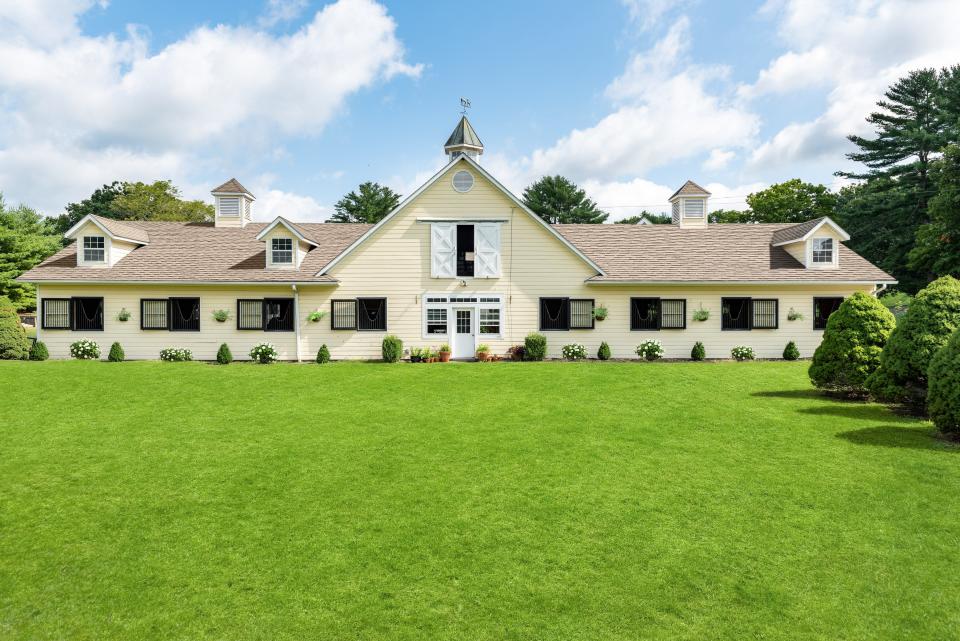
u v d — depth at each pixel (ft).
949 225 100.99
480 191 80.38
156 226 93.71
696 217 95.25
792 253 86.28
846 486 29.22
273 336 80.38
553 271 80.89
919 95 144.36
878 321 49.08
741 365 73.61
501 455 34.83
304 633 17.69
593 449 35.96
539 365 73.00
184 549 23.02
